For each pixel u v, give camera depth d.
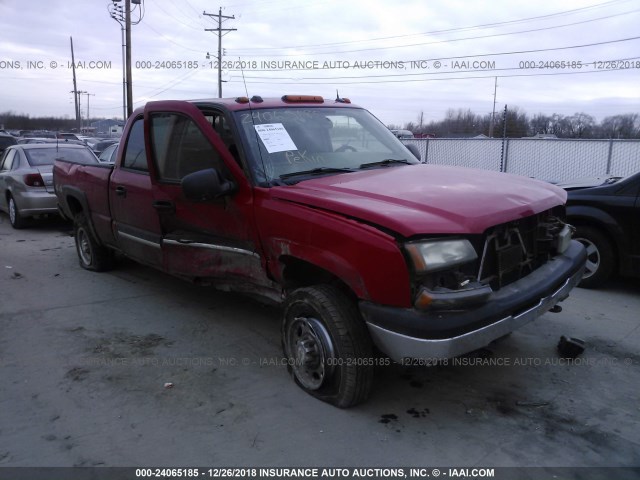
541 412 3.50
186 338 4.71
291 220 3.52
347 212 3.25
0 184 10.80
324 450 3.10
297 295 3.60
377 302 3.13
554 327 4.91
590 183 6.39
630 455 3.04
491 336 3.15
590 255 5.99
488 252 3.29
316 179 3.91
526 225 3.64
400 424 3.37
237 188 3.94
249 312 5.34
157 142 4.75
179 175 4.52
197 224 4.40
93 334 4.81
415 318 3.00
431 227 3.00
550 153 17.62
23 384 3.88
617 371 4.05
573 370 4.07
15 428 3.32
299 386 3.78
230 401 3.64
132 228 5.38
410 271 3.00
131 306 5.55
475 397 3.69
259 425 3.35
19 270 7.07
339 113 4.85
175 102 4.55
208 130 4.15
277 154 4.05
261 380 3.93
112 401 3.64
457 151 19.97
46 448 3.12
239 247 4.07
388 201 3.33
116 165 5.61
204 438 3.22
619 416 3.44
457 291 3.02
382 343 3.17
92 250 6.66
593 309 5.38
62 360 4.27
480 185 3.78
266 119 4.25
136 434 3.26
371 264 3.08
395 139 5.13
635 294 5.87
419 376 4.00
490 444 3.16
